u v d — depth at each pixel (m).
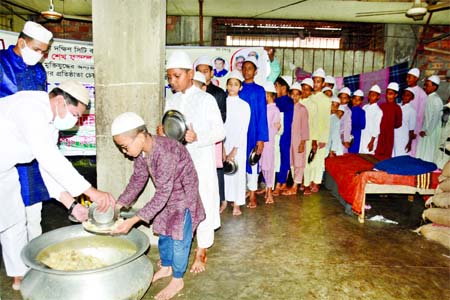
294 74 7.09
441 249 3.88
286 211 5.00
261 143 4.76
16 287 2.86
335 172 5.32
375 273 3.32
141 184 2.74
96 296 2.20
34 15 6.74
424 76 7.18
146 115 3.48
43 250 2.55
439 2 6.13
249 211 4.97
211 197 3.15
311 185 6.07
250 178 5.06
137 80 3.45
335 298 2.90
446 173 4.18
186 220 2.66
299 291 2.99
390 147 6.24
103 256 2.77
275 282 3.12
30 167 3.02
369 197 5.79
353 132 6.27
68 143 4.66
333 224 4.54
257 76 5.53
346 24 7.37
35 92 2.53
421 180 4.44
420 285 3.13
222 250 3.72
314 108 5.76
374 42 7.33
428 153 6.43
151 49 3.39
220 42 7.27
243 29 7.31
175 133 2.92
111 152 3.58
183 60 2.93
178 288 2.81
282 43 7.40
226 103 4.55
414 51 7.14
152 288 2.91
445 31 7.05
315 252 3.73
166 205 2.70
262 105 4.70
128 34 3.40
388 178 4.48
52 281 2.22
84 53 4.60
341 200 5.23
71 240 2.73
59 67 4.52
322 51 7.07
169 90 5.30
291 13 6.50
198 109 3.04
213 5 6.36
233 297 2.87
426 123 6.38
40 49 3.00
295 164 5.70
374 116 6.23
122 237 2.74
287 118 5.54
